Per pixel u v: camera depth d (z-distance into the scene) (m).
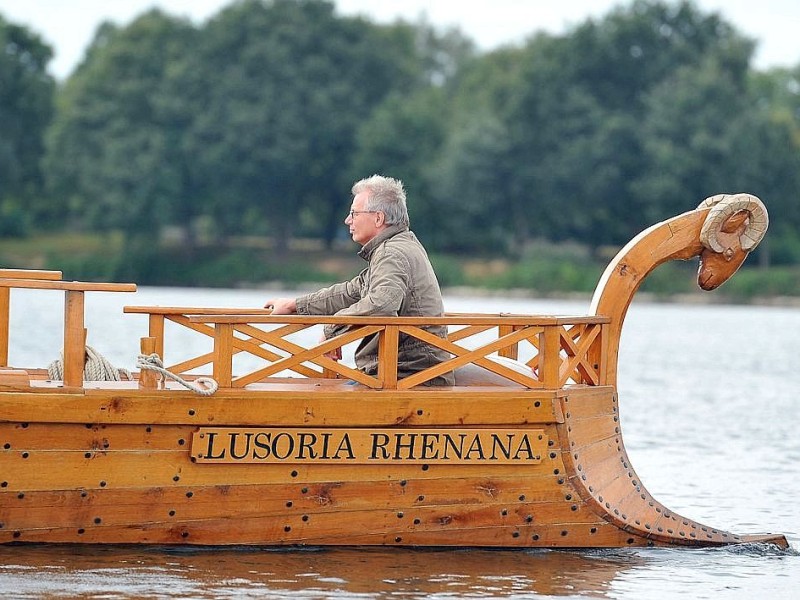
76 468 25.34
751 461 44.22
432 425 26.39
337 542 26.41
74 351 25.28
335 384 27.95
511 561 26.62
